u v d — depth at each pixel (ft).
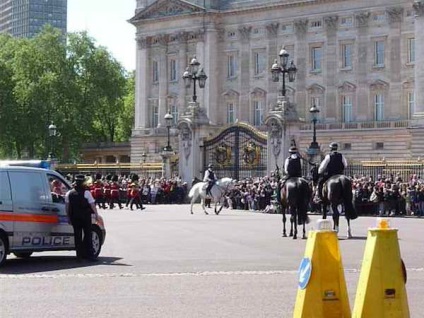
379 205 340.39
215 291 115.44
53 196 163.02
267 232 228.02
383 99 615.98
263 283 123.24
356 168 407.85
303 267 76.33
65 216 162.71
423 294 112.47
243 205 383.86
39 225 157.28
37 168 160.56
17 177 156.04
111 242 196.85
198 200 426.92
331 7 637.30
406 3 601.62
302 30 650.43
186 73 419.54
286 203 212.02
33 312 99.50
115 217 307.17
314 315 74.69
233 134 405.80
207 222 274.57
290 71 366.84
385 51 613.93
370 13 619.67
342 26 634.02
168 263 150.51
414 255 161.17
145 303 105.60
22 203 155.12
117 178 444.14
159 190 435.12
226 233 223.92
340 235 215.51
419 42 579.89
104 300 108.06
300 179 208.85
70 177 503.61
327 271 75.36
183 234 220.64
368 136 614.34
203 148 416.05
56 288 119.24
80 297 110.63
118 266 146.72
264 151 390.21
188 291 115.55
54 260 161.68
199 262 151.74
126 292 114.93
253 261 152.87
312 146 359.25
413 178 366.22
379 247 74.95
